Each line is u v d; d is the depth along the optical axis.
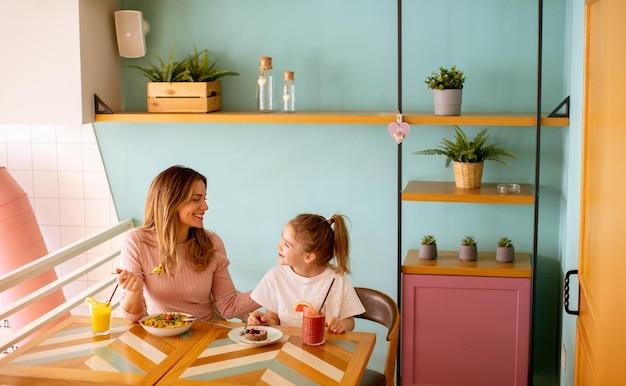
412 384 3.31
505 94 3.41
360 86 3.53
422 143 3.52
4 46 3.34
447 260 3.34
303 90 3.58
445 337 3.26
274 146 3.64
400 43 3.19
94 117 3.43
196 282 2.82
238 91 3.63
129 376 2.13
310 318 2.35
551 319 3.49
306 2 3.52
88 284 3.94
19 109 3.37
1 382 2.13
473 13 3.39
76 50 3.30
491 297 3.20
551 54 3.35
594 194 2.10
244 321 2.92
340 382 2.09
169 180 2.73
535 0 3.33
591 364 2.10
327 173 3.62
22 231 3.69
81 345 2.37
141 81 3.68
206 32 3.61
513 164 3.45
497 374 3.24
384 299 2.71
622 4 1.63
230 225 3.74
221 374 2.14
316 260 2.69
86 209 3.86
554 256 3.46
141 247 2.78
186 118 3.34
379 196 3.59
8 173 3.73
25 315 3.72
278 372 2.15
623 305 1.56
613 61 1.77
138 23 3.54
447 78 3.18
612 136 1.76
